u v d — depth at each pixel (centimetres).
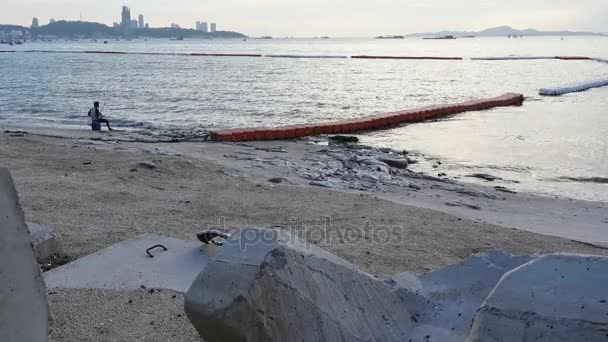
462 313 351
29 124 2234
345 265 339
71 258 580
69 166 1073
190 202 845
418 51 14112
